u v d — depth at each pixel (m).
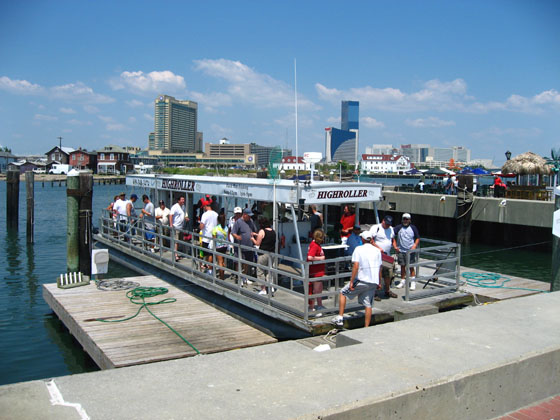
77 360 9.90
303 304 9.52
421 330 5.57
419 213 29.44
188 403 3.62
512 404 4.64
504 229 26.14
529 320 6.04
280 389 3.89
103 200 58.09
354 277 8.36
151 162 116.50
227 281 11.89
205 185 13.73
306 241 11.21
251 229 11.70
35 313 13.17
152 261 15.32
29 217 26.34
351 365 4.44
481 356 4.71
